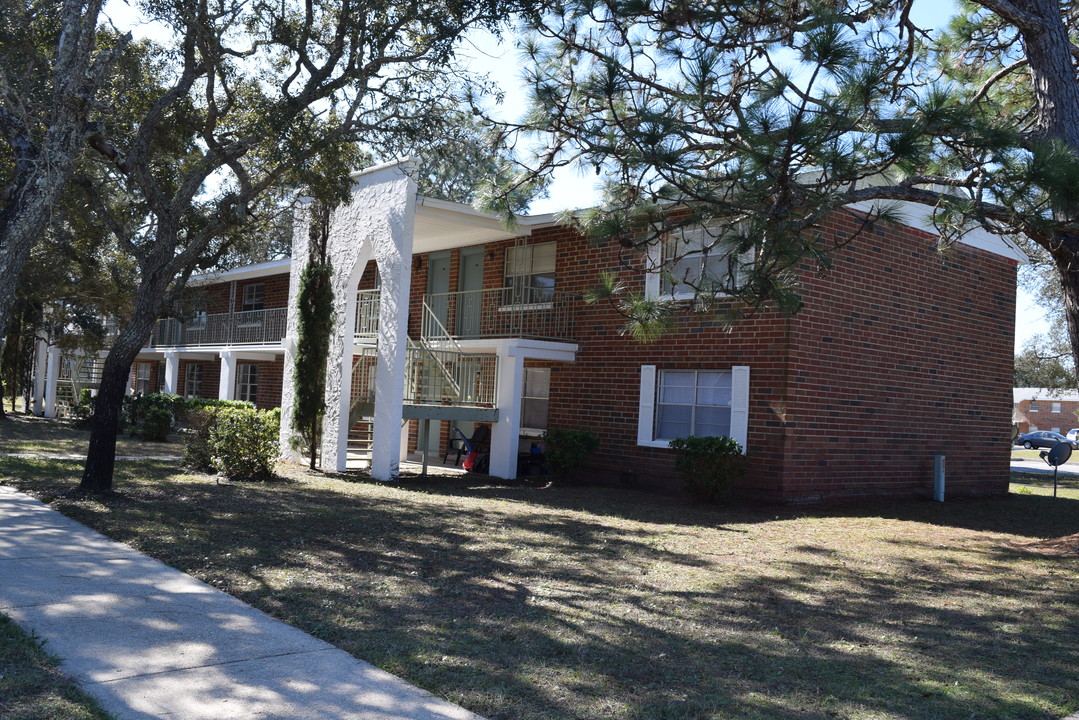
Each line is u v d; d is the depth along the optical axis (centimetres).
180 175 1412
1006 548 994
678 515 1163
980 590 755
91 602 579
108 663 459
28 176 764
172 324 2861
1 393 2633
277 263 2359
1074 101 943
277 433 1378
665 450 1462
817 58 703
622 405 1541
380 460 1471
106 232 1628
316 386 1563
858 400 1416
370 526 941
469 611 604
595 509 1192
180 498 1073
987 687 483
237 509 1011
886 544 990
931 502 1505
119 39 842
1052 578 817
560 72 923
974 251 1688
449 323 1900
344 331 1603
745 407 1345
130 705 402
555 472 1562
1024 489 1997
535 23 924
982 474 1711
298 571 701
